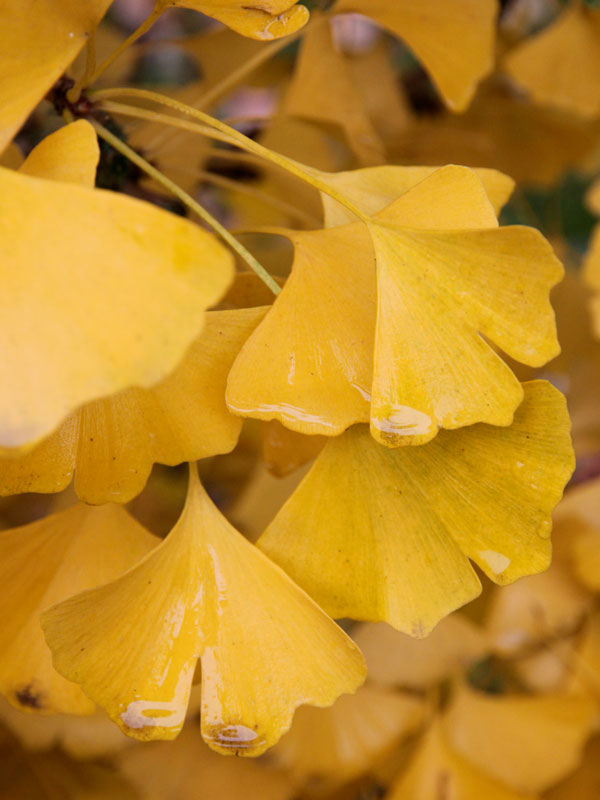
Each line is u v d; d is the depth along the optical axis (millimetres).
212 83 514
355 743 477
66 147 323
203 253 295
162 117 354
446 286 326
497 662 511
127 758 482
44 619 338
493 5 408
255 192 430
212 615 341
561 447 335
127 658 340
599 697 493
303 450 368
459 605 343
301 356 330
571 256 615
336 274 337
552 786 498
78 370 293
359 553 345
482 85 560
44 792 488
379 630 485
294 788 480
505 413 324
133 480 338
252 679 340
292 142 492
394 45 621
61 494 487
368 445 343
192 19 680
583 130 577
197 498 347
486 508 340
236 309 349
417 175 374
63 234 295
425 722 484
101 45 498
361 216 331
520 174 611
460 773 483
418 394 323
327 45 464
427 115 602
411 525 343
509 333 327
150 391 336
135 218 296
